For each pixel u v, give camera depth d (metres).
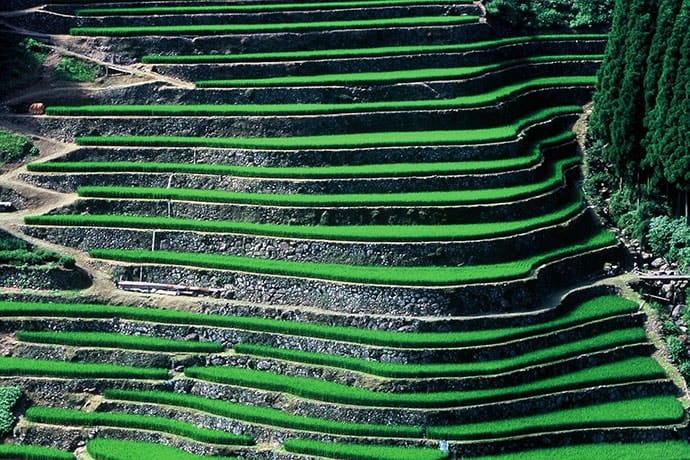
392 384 156.25
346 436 152.88
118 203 176.88
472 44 198.50
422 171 177.50
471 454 152.25
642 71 182.50
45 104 189.50
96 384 160.00
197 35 196.50
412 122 187.00
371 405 154.62
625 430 157.00
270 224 173.62
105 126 186.38
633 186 186.00
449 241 169.25
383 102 189.00
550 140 191.88
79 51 196.38
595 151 193.12
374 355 159.50
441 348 159.50
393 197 174.88
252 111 186.00
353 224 173.38
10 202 178.50
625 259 180.12
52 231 174.12
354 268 167.88
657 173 180.38
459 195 175.88
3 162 182.75
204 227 172.75
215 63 193.25
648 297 174.62
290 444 152.25
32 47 195.50
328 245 169.75
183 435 155.62
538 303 168.62
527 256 172.88
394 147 180.88
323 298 165.25
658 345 168.88
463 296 164.25
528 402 157.50
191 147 182.88
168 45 196.00
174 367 162.00
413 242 169.00
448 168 178.50
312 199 174.00
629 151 183.62
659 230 181.00
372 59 193.62
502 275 166.25
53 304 166.62
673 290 175.12
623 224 184.75
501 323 163.88
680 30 177.25
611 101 186.12
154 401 158.75
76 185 179.88
